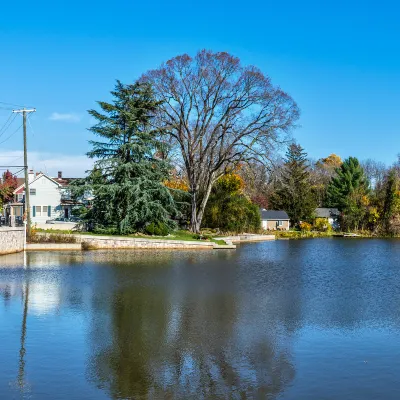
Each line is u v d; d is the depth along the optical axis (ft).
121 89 141.08
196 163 162.91
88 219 139.54
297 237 227.61
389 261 114.83
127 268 87.30
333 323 48.62
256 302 58.85
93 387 31.71
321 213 282.15
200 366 35.70
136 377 33.55
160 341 41.63
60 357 37.29
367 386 32.17
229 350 39.45
